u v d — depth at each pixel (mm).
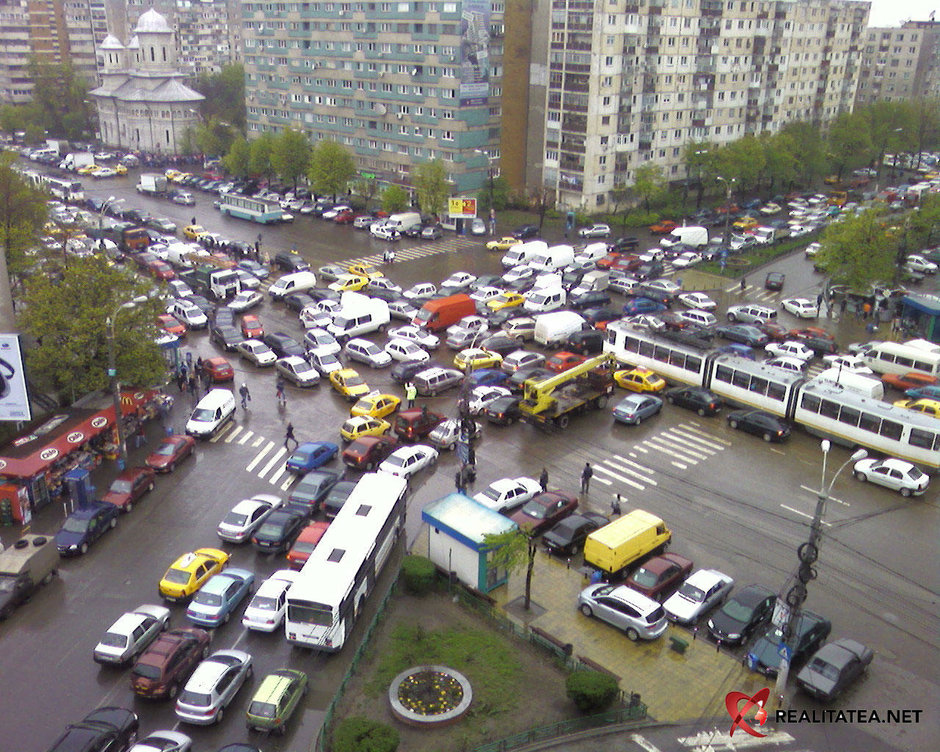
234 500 44906
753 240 99312
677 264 91812
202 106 174500
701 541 41438
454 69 106938
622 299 80625
